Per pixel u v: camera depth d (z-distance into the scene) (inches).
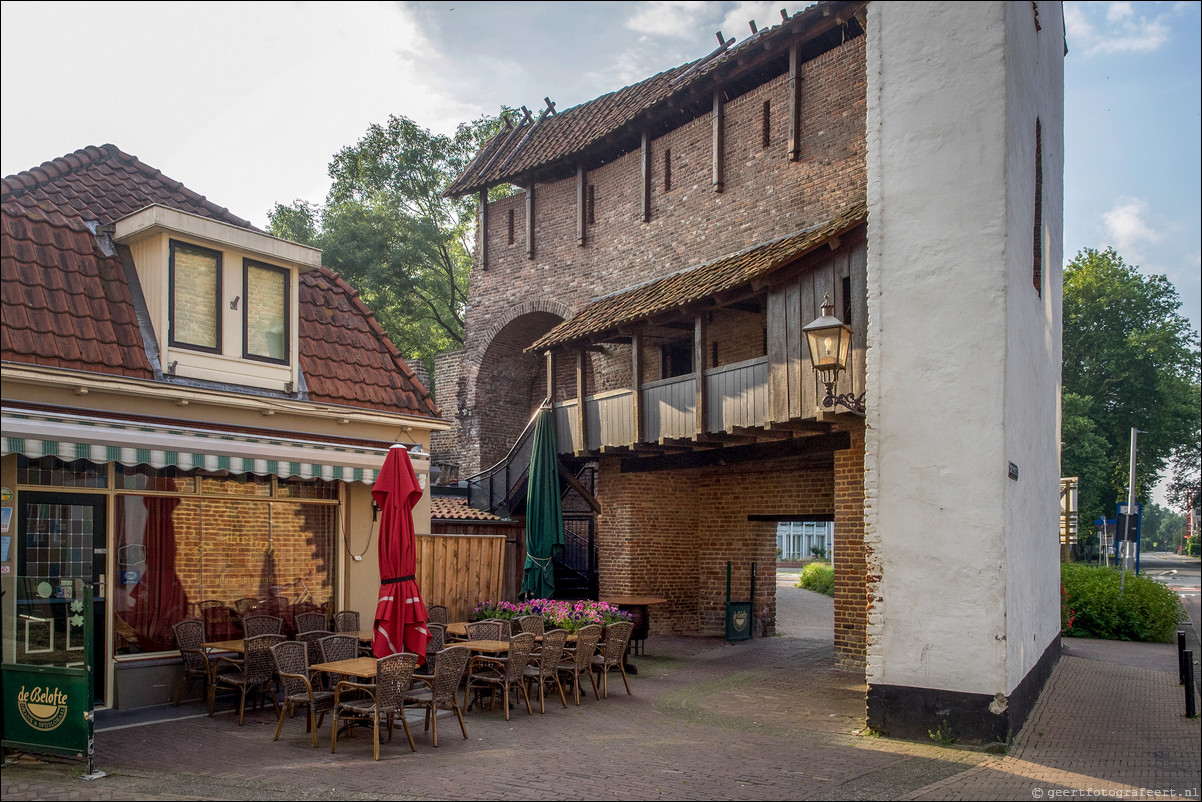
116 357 360.8
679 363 716.7
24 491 341.4
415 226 1130.0
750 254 615.8
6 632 293.1
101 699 363.3
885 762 303.7
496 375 901.8
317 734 331.3
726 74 657.0
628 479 692.7
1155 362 1766.7
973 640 330.6
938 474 342.6
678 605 707.4
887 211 362.6
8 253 352.8
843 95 594.9
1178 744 335.3
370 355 486.3
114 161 456.1
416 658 319.3
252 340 416.5
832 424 504.4
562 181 827.4
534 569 595.5
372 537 463.8
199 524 399.9
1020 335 367.9
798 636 699.4
